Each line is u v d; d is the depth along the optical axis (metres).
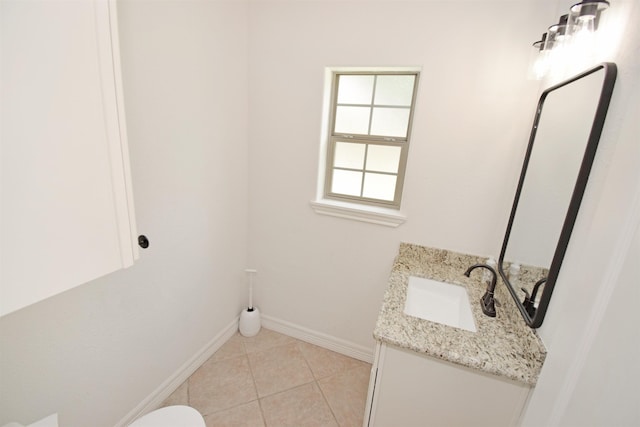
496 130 1.46
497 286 1.44
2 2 0.45
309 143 1.85
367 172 1.91
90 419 1.26
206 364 1.92
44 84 0.52
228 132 1.80
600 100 0.79
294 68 1.77
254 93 1.90
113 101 0.64
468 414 1.08
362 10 1.56
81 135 0.59
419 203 1.69
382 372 1.15
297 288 2.15
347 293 2.01
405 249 1.77
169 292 1.57
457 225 1.64
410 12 1.48
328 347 2.14
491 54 1.39
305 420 1.59
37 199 0.54
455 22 1.42
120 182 0.69
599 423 0.57
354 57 1.63
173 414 1.12
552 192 1.03
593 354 0.63
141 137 1.26
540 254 1.05
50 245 0.58
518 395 0.98
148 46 1.23
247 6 1.76
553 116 1.12
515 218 1.36
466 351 1.02
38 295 0.57
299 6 1.67
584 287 0.71
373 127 1.84
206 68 1.55
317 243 2.00
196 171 1.61
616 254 0.61
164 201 1.44
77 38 0.55
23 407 1.01
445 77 1.49
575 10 0.88
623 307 0.56
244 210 2.11
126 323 1.35
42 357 1.04
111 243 0.70
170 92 1.37
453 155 1.56
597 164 0.79
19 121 0.49
